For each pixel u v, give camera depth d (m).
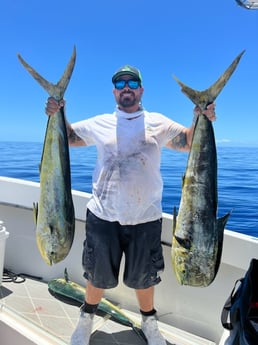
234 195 10.42
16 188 2.89
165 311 2.43
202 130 1.83
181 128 1.99
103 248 1.93
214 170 1.84
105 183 1.94
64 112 1.96
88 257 1.96
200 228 1.82
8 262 2.98
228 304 1.82
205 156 1.83
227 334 1.97
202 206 1.83
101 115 2.07
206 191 1.83
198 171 1.83
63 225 1.93
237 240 2.17
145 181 1.91
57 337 1.99
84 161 19.83
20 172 18.05
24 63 1.91
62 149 1.93
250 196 10.24
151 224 1.94
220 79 1.81
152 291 2.01
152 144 1.94
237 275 2.21
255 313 1.68
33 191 2.83
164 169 15.67
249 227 6.88
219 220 1.84
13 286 2.64
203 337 2.29
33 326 2.04
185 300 2.37
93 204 1.98
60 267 2.82
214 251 1.82
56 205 1.92
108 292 2.61
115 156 1.93
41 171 1.93
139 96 2.00
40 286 2.68
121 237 1.95
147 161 1.92
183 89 1.86
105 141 1.96
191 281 1.85
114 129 1.97
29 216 2.92
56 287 2.55
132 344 2.02
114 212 1.92
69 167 1.97
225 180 13.99
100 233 1.93
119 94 1.98
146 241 1.92
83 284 2.74
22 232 2.94
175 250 1.87
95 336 2.08
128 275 1.97
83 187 11.59
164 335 2.18
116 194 1.91
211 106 1.82
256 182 13.30
